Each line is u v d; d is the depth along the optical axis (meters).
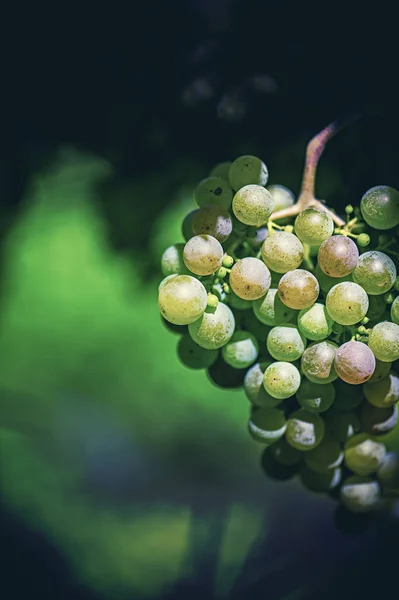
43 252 2.36
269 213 0.39
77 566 0.88
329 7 0.48
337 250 0.38
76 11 0.52
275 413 0.42
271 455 0.45
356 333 0.39
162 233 0.58
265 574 0.53
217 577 0.62
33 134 0.54
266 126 0.51
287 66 0.50
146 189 0.56
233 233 0.41
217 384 0.43
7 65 0.53
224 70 0.51
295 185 0.50
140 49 0.52
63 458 1.68
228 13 0.50
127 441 1.83
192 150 0.53
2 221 0.59
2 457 1.49
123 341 2.24
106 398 2.05
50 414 1.90
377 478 0.45
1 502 1.10
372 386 0.41
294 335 0.39
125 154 0.54
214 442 1.83
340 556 0.52
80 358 2.20
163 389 2.06
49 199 0.85
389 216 0.39
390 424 0.43
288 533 0.55
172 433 1.88
